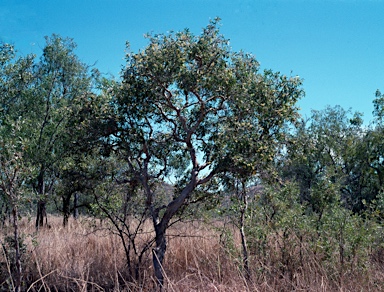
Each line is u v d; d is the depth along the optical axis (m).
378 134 23.31
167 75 6.70
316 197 8.60
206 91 7.18
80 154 7.68
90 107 7.34
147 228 10.25
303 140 7.57
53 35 19.44
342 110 24.89
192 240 9.26
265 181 7.45
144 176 7.43
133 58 7.02
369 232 8.14
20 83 17.02
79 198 17.80
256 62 7.53
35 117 16.80
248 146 6.55
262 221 8.43
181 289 7.16
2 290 7.14
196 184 7.23
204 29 6.98
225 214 8.21
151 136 7.51
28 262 7.83
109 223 9.23
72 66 19.42
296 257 7.92
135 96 7.08
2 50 16.42
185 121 7.30
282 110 7.01
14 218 6.70
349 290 6.99
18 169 6.49
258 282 7.27
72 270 8.30
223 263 8.06
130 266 7.88
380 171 22.98
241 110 7.04
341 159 22.59
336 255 7.76
